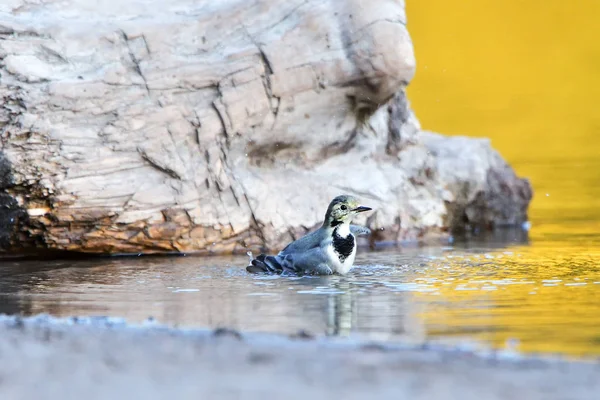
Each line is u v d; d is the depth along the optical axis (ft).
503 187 68.44
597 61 116.78
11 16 52.31
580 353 29.81
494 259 52.11
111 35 52.90
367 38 55.67
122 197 52.34
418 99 105.81
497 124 96.27
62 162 50.90
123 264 51.37
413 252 55.57
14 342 29.30
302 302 39.70
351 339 31.32
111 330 32.09
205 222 54.65
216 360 26.99
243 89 54.49
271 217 56.13
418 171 62.54
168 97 53.31
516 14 130.31
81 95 51.39
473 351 29.19
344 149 59.67
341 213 47.70
